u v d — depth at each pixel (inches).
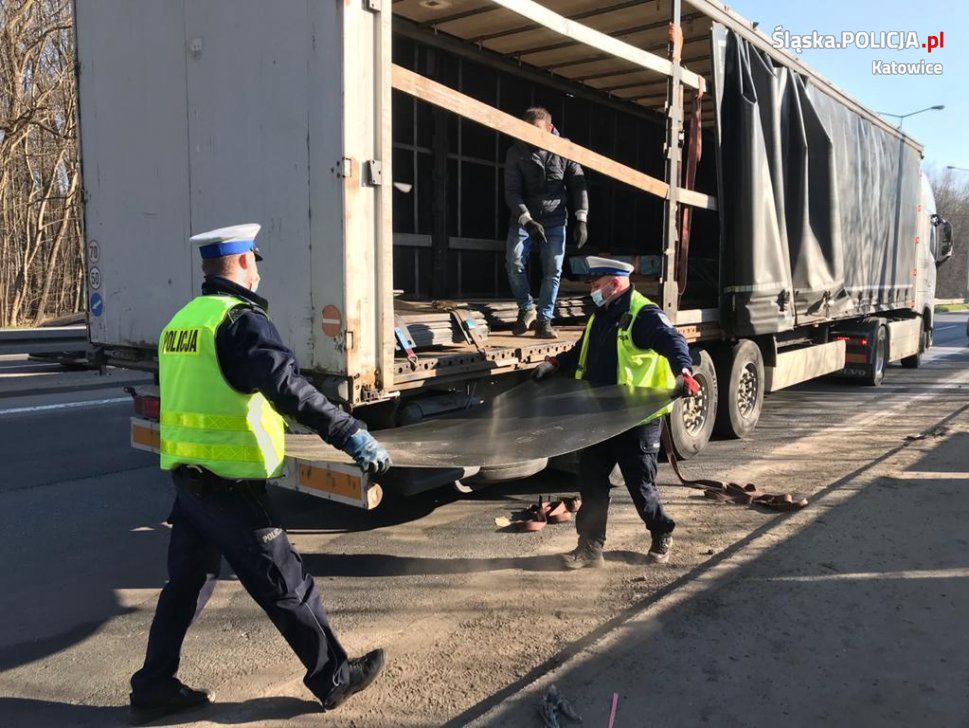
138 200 192.5
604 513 174.1
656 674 126.7
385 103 153.2
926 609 150.6
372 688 124.3
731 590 159.3
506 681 126.3
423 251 296.2
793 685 123.6
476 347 196.4
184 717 117.3
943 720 114.4
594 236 371.9
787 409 388.8
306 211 155.3
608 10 265.4
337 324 151.9
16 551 186.7
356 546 191.5
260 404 110.6
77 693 125.0
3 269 1012.5
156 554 186.5
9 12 861.8
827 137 320.8
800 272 309.0
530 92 332.8
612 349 175.0
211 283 114.7
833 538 189.0
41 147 976.3
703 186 382.6
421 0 249.3
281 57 156.4
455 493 234.7
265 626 149.3
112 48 193.5
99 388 439.8
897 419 358.6
